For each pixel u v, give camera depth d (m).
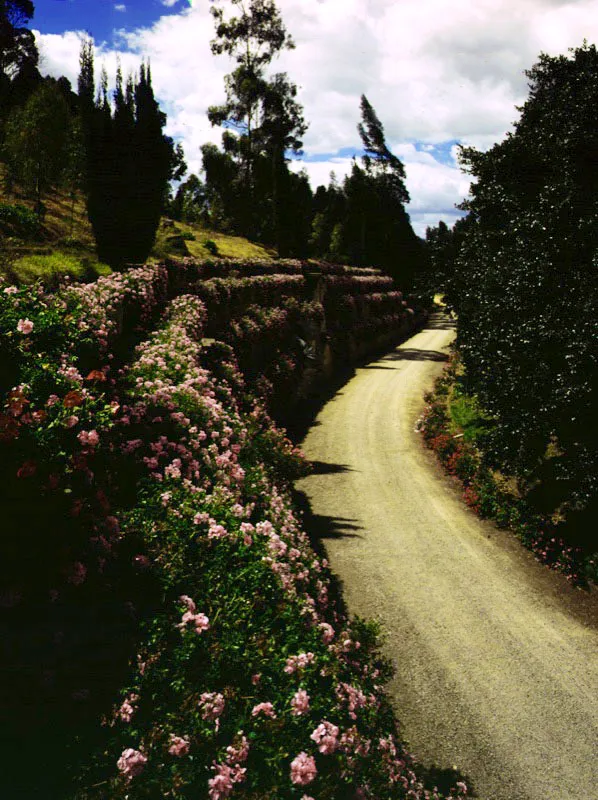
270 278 27.56
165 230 38.44
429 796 6.40
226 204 59.16
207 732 4.60
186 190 65.62
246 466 11.51
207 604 6.35
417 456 20.72
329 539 13.98
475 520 15.90
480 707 8.88
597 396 13.26
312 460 19.66
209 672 5.30
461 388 21.41
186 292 20.41
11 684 4.80
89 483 5.97
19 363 6.86
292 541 9.69
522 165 16.12
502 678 9.63
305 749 4.86
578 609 12.13
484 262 17.45
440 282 22.16
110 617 5.74
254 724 4.87
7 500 5.25
